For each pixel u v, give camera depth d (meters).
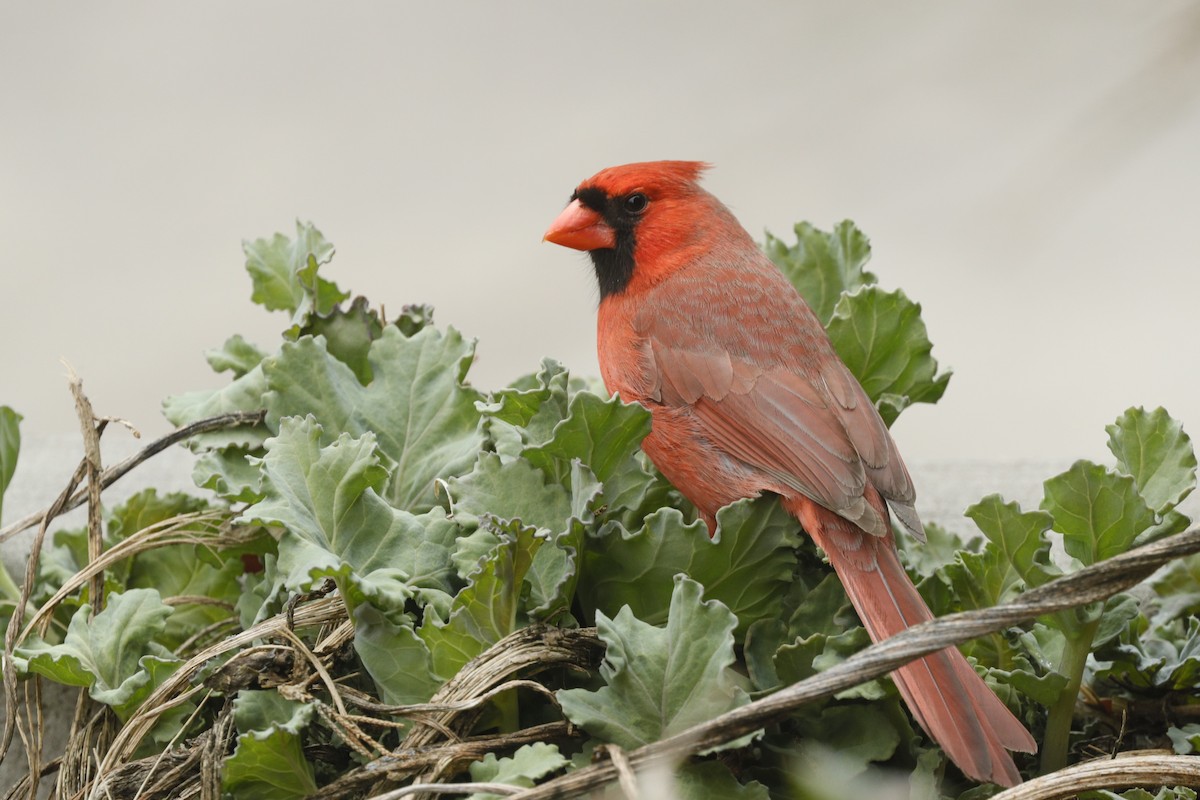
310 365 5.42
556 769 4.17
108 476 5.36
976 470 7.20
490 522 4.56
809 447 5.58
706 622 4.25
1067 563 6.31
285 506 4.60
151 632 4.86
